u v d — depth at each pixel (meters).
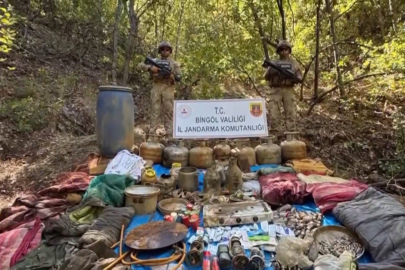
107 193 2.76
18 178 4.66
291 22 7.38
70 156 5.18
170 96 4.71
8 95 6.34
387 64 5.65
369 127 6.23
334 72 7.14
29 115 5.99
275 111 4.69
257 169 3.70
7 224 2.44
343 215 2.40
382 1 7.66
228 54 6.73
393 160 5.47
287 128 4.63
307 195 2.84
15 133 5.70
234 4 6.60
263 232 2.28
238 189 3.01
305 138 5.91
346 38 7.64
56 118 6.22
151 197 2.64
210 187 3.00
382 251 2.00
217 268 1.88
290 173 3.37
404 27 6.01
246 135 3.92
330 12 6.73
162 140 4.59
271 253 2.07
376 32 7.95
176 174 3.27
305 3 7.01
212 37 6.88
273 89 4.68
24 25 8.48
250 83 7.86
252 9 6.34
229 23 6.91
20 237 2.23
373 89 6.73
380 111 6.65
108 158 3.72
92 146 5.48
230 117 3.96
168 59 4.70
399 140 5.58
